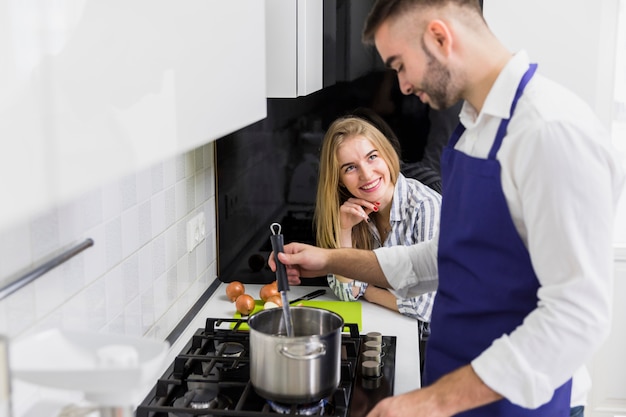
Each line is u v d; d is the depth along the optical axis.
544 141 1.25
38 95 0.64
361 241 2.52
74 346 0.94
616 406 3.02
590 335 1.25
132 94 0.84
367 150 2.41
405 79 1.47
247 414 1.50
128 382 0.84
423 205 2.38
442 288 1.59
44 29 0.65
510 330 1.46
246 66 1.43
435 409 1.31
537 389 1.27
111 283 1.64
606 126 2.74
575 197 1.23
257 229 2.63
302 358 1.49
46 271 1.28
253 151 2.57
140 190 1.82
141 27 0.86
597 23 2.59
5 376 0.73
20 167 0.61
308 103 2.52
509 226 1.39
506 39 2.62
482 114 1.41
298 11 1.71
